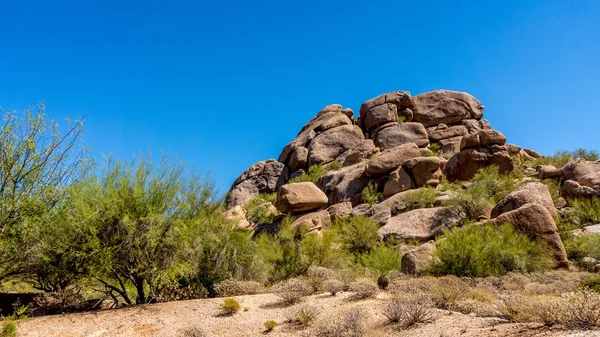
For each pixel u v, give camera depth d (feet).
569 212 75.66
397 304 24.48
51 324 26.76
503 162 103.24
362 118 160.04
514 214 56.59
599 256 54.39
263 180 156.04
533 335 17.10
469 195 76.89
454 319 23.12
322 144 150.00
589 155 117.80
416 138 138.10
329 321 23.72
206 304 31.12
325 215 92.17
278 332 24.58
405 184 99.14
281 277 46.21
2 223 29.66
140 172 35.40
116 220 32.86
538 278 43.11
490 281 41.16
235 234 43.04
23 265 32.27
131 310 30.12
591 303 17.30
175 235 34.73
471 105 154.71
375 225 74.95
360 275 46.29
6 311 34.17
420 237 71.97
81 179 33.37
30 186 30.96
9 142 30.48
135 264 33.63
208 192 40.47
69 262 32.37
